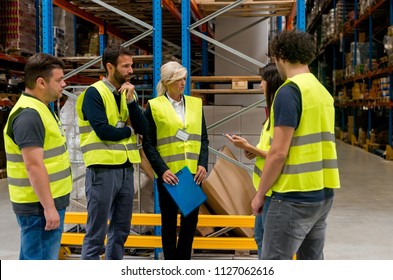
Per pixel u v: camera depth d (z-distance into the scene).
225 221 4.35
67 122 4.61
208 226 4.39
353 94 14.26
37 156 2.54
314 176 2.45
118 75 3.47
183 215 3.60
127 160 3.54
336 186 2.54
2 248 4.82
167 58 5.89
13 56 8.68
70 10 6.15
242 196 4.78
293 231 2.48
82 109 3.45
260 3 5.50
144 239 4.46
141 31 7.83
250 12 6.24
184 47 4.54
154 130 3.77
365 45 12.89
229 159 4.51
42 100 2.71
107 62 3.48
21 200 2.63
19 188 2.63
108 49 3.47
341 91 16.81
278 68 2.63
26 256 2.66
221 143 5.18
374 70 11.69
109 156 3.42
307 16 21.11
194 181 3.73
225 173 4.82
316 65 20.61
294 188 2.45
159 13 4.48
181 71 3.72
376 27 13.48
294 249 2.53
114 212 3.60
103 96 3.40
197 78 4.83
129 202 3.59
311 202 2.46
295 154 2.45
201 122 3.91
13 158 2.64
